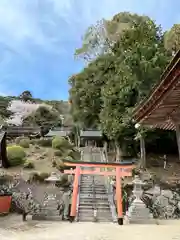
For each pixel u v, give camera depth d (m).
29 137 51.78
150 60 27.34
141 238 11.16
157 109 6.88
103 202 20.55
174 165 32.22
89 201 20.64
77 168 19.41
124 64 29.30
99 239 11.09
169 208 19.50
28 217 17.84
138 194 18.00
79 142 50.03
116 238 11.27
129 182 24.36
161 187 24.16
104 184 24.67
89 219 17.73
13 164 33.22
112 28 38.31
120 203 17.19
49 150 41.59
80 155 40.53
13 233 12.48
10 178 26.88
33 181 26.84
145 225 15.47
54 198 18.41
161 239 10.95
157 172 29.42
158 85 5.41
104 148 41.84
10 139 50.72
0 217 17.67
